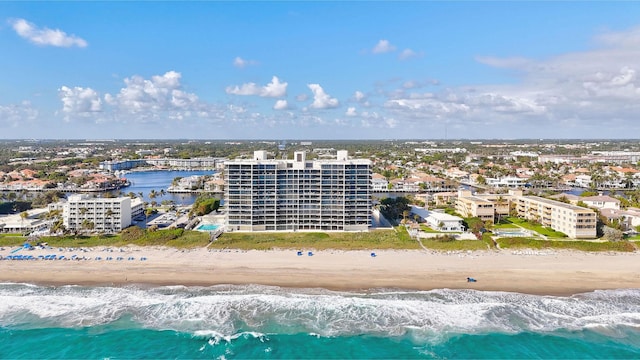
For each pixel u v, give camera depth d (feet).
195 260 532.32
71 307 411.34
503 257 542.98
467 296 434.30
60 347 348.79
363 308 409.08
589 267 509.76
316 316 394.93
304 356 337.52
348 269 502.79
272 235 638.94
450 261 527.81
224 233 651.66
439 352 342.03
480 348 346.95
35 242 593.42
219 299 425.69
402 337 362.33
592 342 355.15
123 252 561.02
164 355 339.16
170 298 428.97
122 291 445.37
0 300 423.64
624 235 636.07
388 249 575.79
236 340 358.23
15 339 359.46
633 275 487.61
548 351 343.26
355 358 334.65
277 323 383.65
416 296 434.71
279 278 478.59
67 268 505.25
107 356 337.72
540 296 436.35
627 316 396.16
